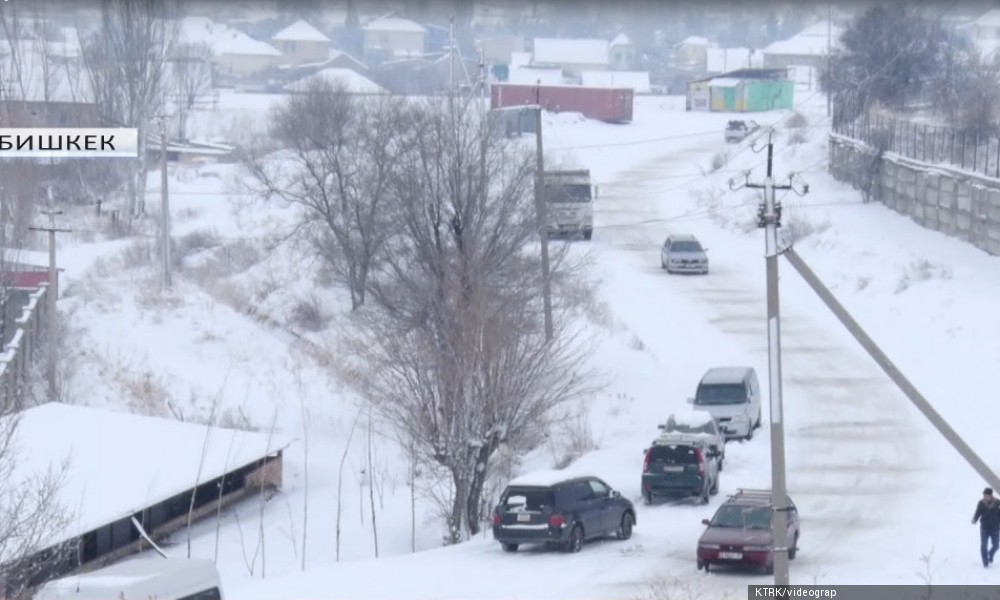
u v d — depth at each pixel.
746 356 186.50
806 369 180.25
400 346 157.12
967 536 113.00
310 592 99.31
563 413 165.25
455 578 104.00
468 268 152.38
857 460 142.00
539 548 116.69
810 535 114.94
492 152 182.88
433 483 152.00
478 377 139.62
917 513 121.56
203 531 137.38
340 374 186.75
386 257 181.88
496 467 147.88
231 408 174.88
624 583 100.12
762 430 159.50
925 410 73.44
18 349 164.88
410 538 137.12
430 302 153.62
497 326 141.62
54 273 174.25
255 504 147.25
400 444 152.38
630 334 194.25
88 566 117.12
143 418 152.00
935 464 139.25
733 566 103.75
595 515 116.50
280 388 183.38
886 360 74.19
